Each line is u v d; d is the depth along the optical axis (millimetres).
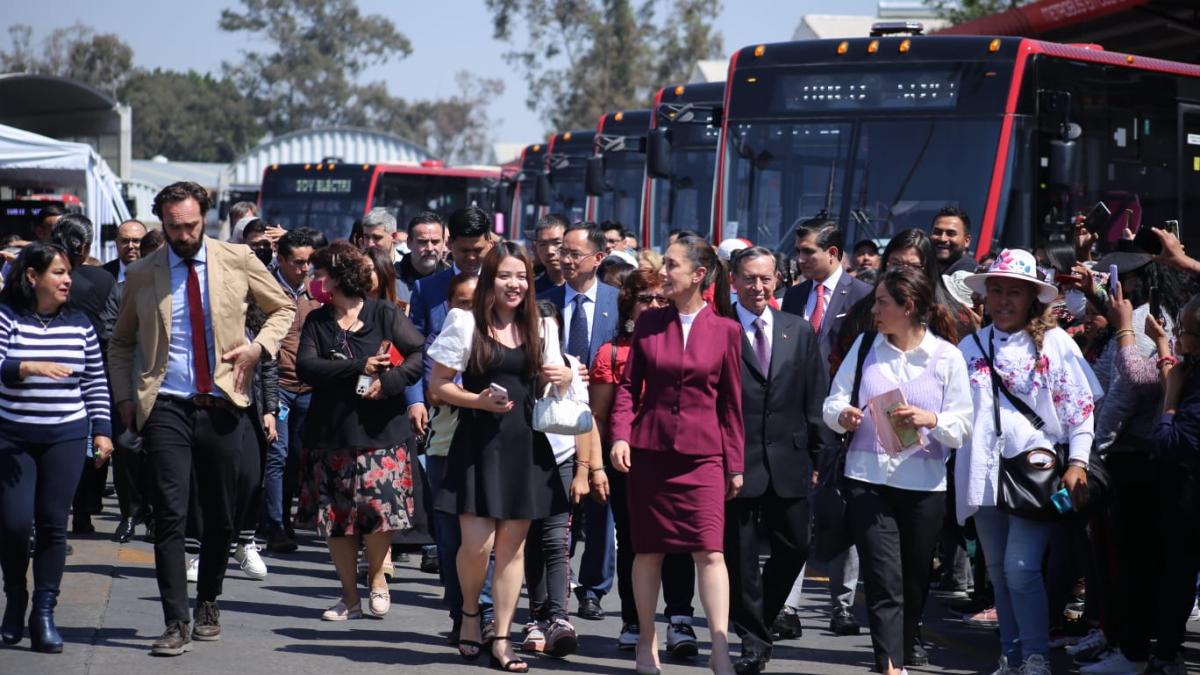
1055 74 16562
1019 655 8203
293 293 12336
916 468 7992
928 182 16422
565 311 9641
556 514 8367
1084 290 9156
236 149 109562
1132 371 8508
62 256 8391
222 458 8430
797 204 17062
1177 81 18062
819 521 8203
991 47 16547
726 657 7820
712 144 24672
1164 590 8328
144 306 8344
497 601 8266
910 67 16781
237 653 8406
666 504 7891
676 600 8820
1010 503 7906
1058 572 9000
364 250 10781
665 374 7910
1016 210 16062
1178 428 7797
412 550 11578
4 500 8195
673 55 78000
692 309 8023
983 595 10203
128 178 41000
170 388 8320
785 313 8570
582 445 8570
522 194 36594
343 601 9625
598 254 9641
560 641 8484
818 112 17109
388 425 9461
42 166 20406
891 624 7914
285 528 12742
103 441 8484
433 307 10242
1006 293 8156
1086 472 7906
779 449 8312
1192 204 18281
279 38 106250
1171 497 8242
